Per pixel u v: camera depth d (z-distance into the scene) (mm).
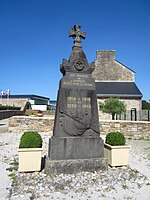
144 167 5785
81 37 5934
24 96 44562
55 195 3854
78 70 5617
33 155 5078
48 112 30938
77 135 5375
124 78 25219
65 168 5062
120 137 5848
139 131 11312
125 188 4234
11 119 12078
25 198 3721
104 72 25656
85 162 5203
